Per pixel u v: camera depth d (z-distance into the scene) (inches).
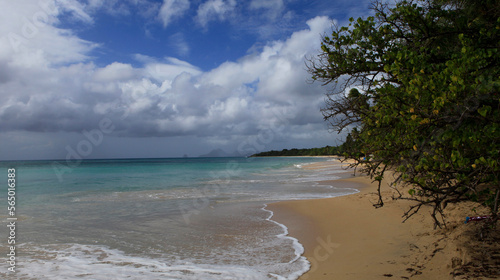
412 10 177.2
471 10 205.0
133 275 186.1
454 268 157.9
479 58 130.0
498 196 115.6
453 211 263.1
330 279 172.9
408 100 136.7
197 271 193.2
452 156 114.3
